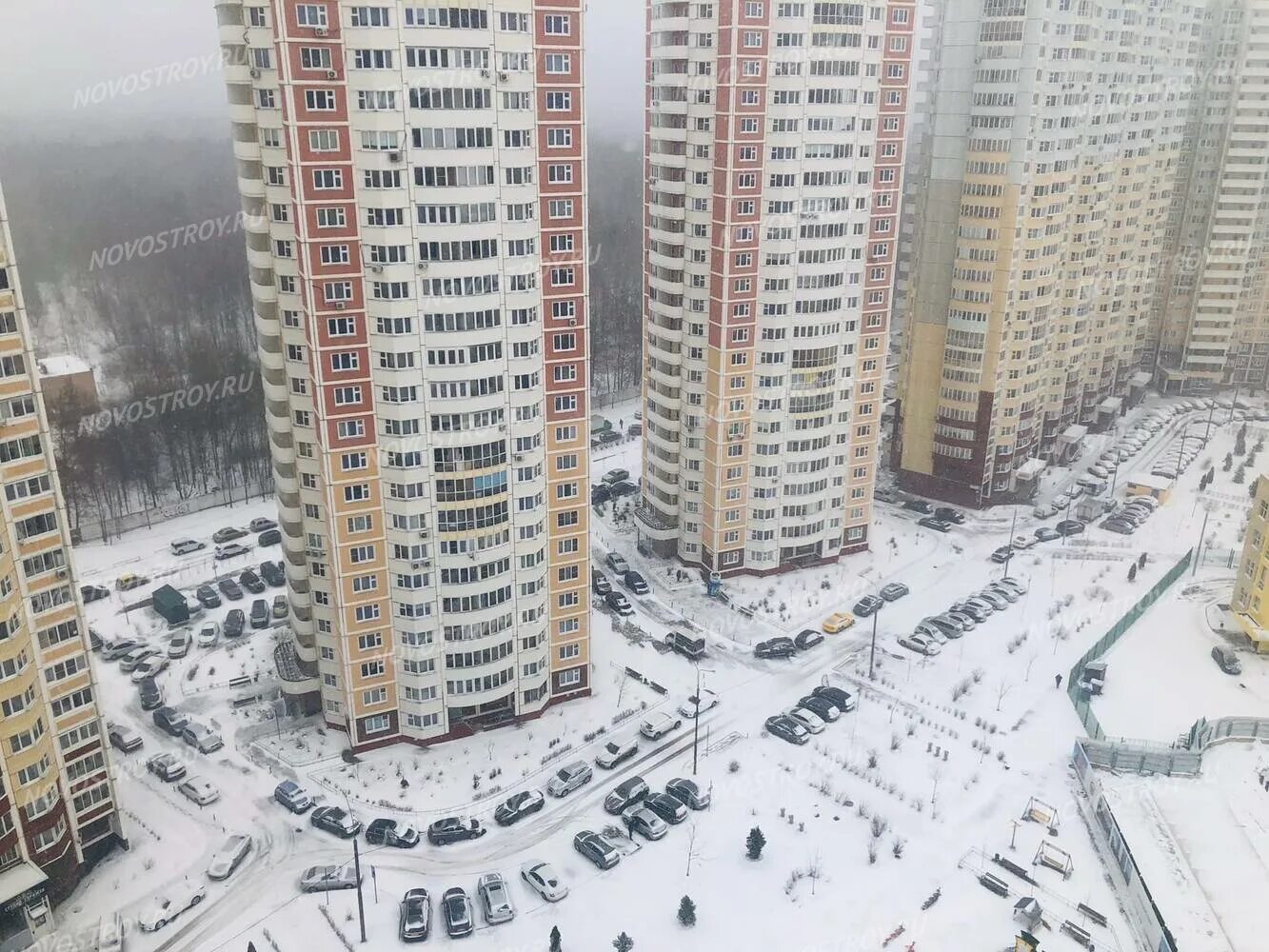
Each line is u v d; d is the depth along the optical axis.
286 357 75.00
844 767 82.19
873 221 105.38
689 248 105.25
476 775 80.56
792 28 93.69
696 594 111.69
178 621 103.94
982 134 121.25
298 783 79.19
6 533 59.88
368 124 67.69
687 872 70.62
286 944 64.25
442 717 84.00
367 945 64.19
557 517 85.12
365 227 70.31
